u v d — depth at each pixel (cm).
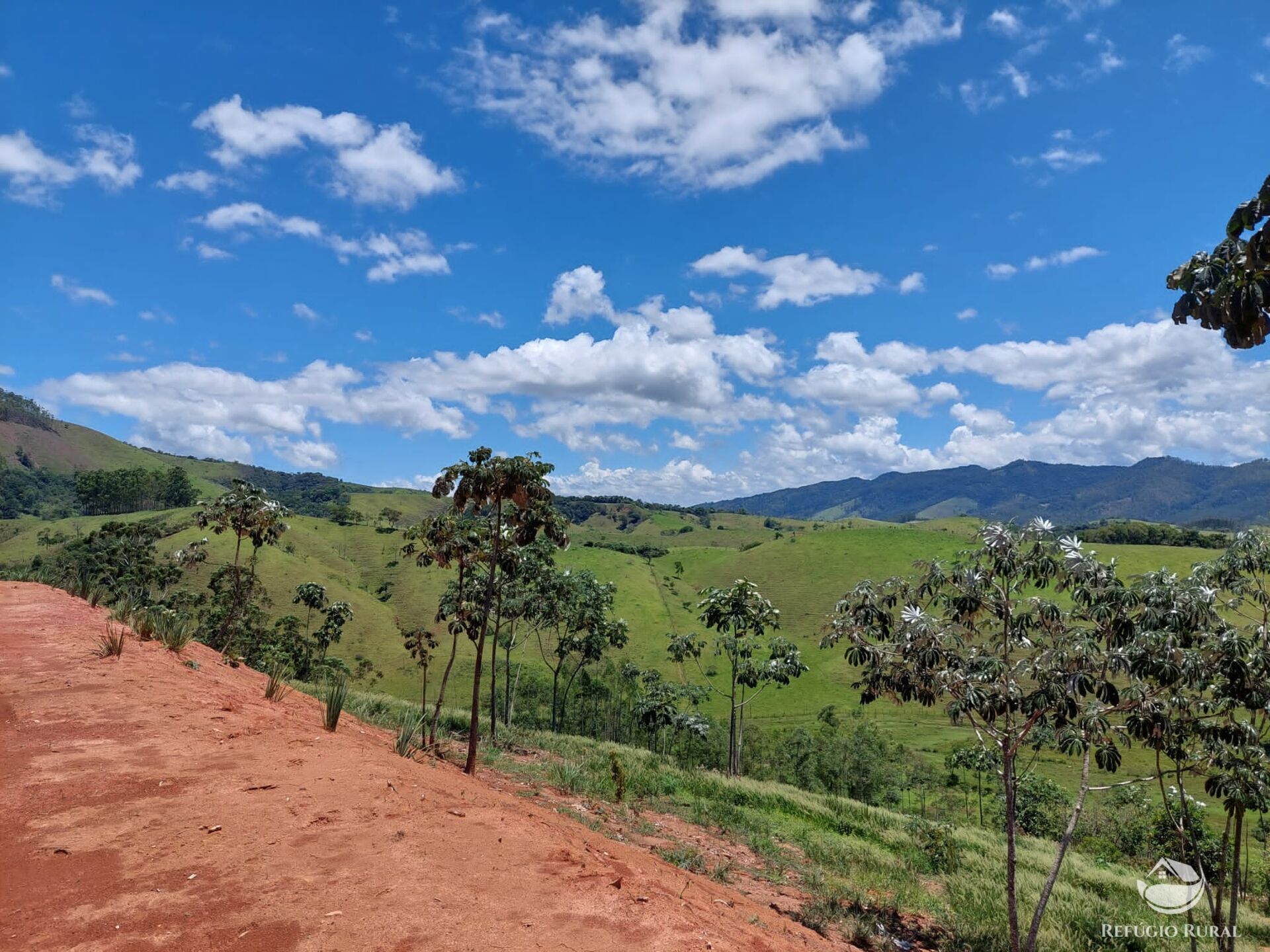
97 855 424
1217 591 910
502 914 371
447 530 1507
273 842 453
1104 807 3253
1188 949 1038
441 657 7706
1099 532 11275
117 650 1081
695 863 1006
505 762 1728
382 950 326
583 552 13675
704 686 4075
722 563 14812
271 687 1123
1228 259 366
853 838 1541
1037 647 833
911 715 8325
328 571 10331
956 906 1080
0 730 689
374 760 702
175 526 8781
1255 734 910
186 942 327
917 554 13288
